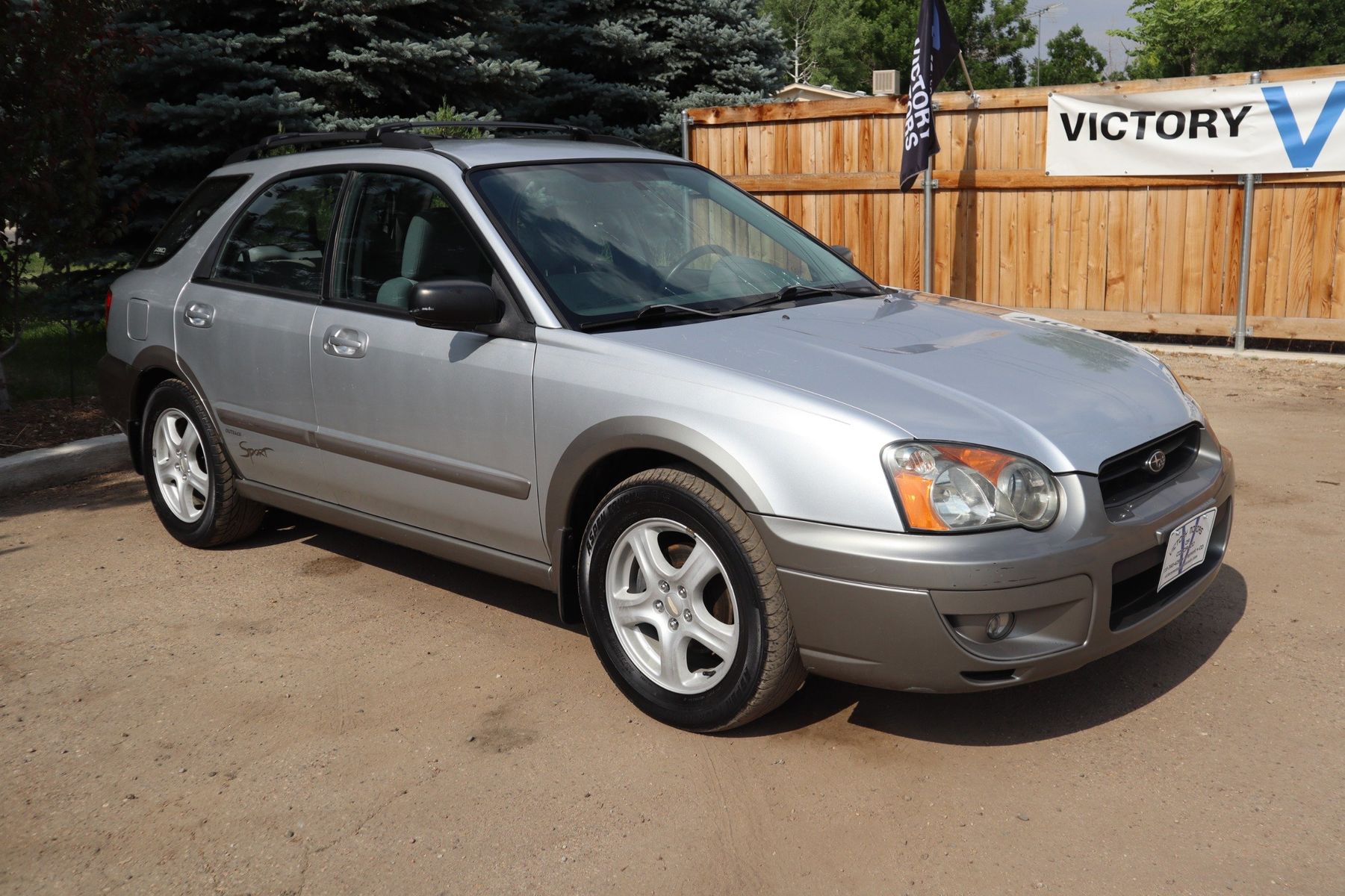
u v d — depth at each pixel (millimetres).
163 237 5152
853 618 2844
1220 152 8602
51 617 4270
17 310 6984
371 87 10328
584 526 3514
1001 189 9656
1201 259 8945
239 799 3000
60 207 6828
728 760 3111
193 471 4906
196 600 4406
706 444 3020
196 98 9695
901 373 3168
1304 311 8617
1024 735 3203
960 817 2816
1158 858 2617
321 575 4645
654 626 3303
